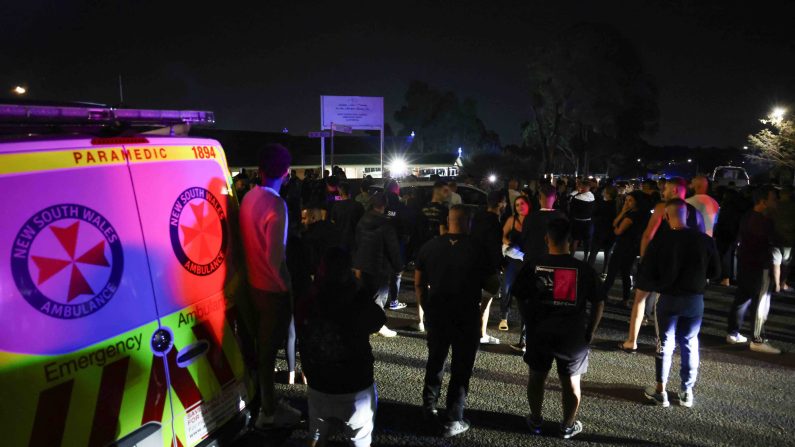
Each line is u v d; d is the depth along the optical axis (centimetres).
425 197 1241
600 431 443
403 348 632
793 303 856
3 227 216
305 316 323
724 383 543
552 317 411
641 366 586
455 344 425
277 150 377
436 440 425
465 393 430
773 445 424
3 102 299
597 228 955
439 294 423
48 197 232
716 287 954
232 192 346
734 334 661
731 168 2842
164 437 276
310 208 604
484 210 634
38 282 225
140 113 301
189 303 296
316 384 325
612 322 739
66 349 232
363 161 4375
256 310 369
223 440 315
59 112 262
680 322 480
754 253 620
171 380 281
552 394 514
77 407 235
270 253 355
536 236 593
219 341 318
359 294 322
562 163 5847
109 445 248
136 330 262
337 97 3412
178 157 301
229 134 4138
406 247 812
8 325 214
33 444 220
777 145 3011
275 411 398
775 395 516
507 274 682
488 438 430
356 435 332
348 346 318
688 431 445
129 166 270
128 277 260
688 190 1148
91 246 245
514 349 625
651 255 478
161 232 281
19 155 225
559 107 4712
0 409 210
